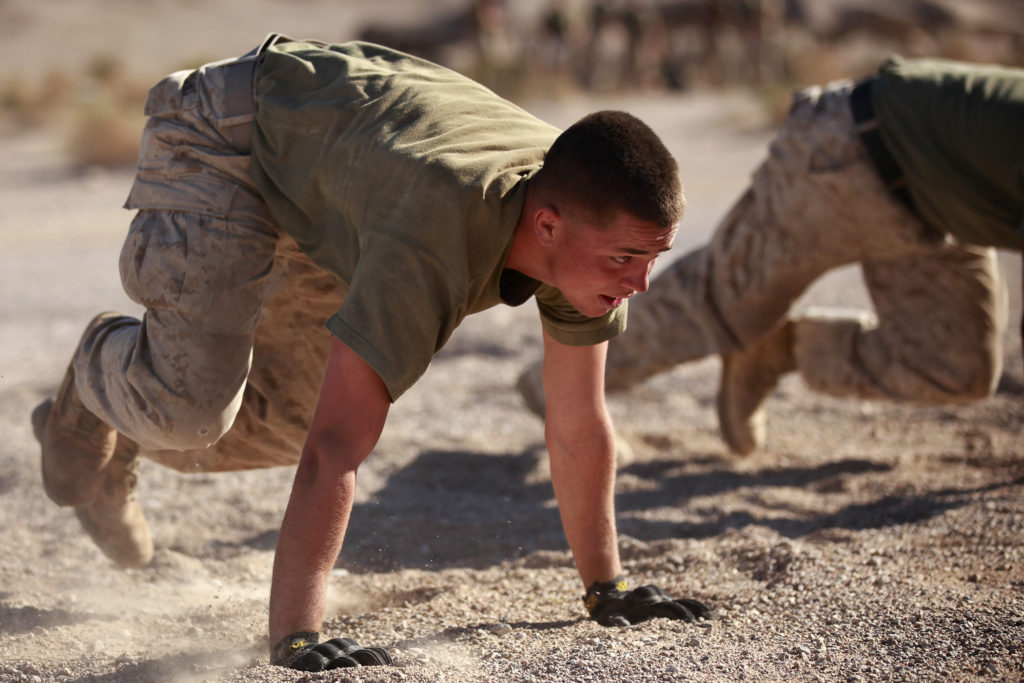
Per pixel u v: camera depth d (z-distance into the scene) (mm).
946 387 5699
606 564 3814
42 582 4516
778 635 3490
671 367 6098
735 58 29828
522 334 9281
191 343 3535
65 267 12219
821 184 5258
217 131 3623
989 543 4535
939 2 34781
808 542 4742
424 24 32094
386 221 3076
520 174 3168
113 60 35969
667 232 2943
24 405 7352
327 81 3514
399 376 3006
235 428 4184
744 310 5793
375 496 5852
